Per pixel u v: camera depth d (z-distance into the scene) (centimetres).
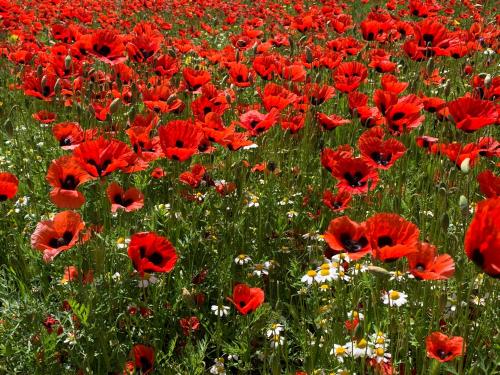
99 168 152
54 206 186
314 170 207
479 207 119
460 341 132
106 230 165
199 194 186
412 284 155
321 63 242
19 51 266
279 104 188
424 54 214
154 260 144
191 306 149
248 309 144
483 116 158
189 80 212
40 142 214
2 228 183
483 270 121
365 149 162
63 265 163
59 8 481
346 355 145
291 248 178
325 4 464
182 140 164
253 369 153
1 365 147
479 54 310
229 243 176
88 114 198
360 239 135
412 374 147
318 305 157
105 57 205
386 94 176
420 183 196
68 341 150
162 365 149
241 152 201
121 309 156
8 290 163
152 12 561
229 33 470
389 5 434
